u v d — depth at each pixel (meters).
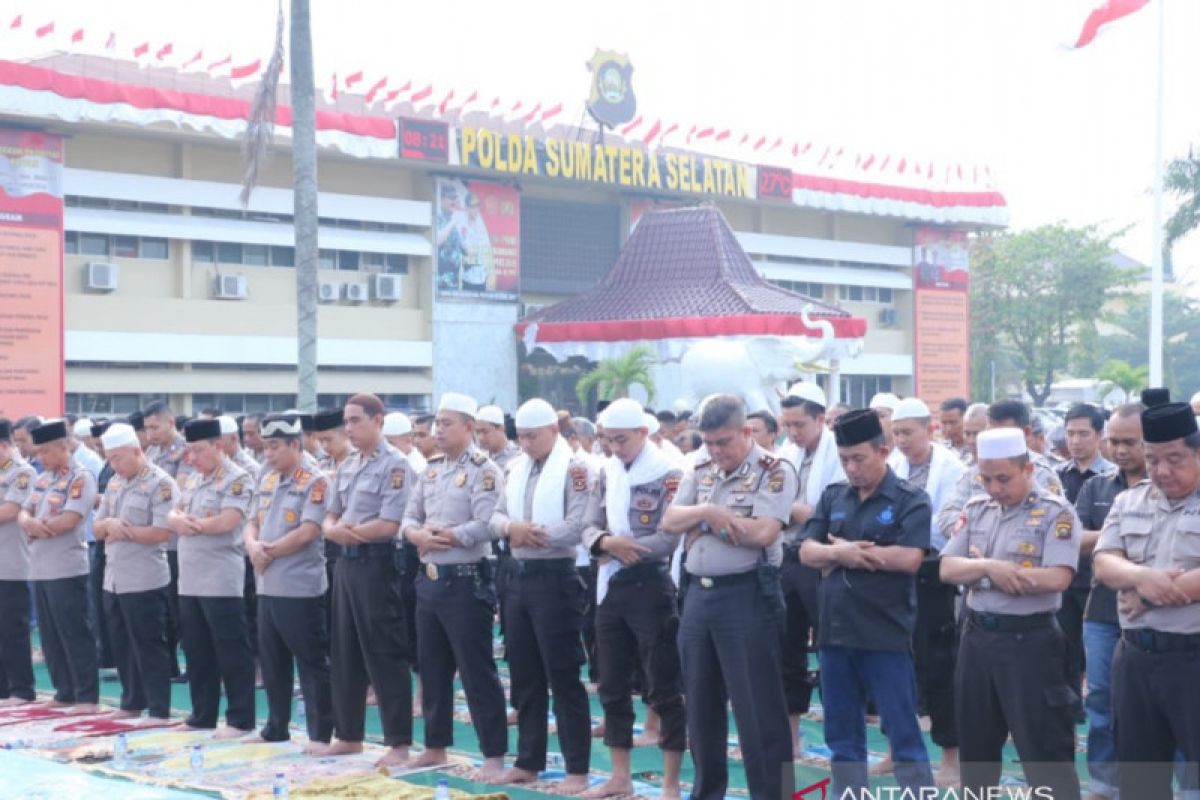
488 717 7.75
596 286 28.22
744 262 27.36
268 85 15.69
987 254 46.34
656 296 26.73
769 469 6.36
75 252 24.27
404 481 8.06
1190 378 58.56
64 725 9.31
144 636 9.37
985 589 5.84
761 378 23.22
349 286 27.95
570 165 30.16
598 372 25.56
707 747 6.51
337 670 8.28
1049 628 5.75
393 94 27.70
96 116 22.91
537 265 31.72
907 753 6.16
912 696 6.21
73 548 9.86
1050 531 5.72
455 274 29.38
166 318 25.23
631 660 7.23
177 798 5.56
